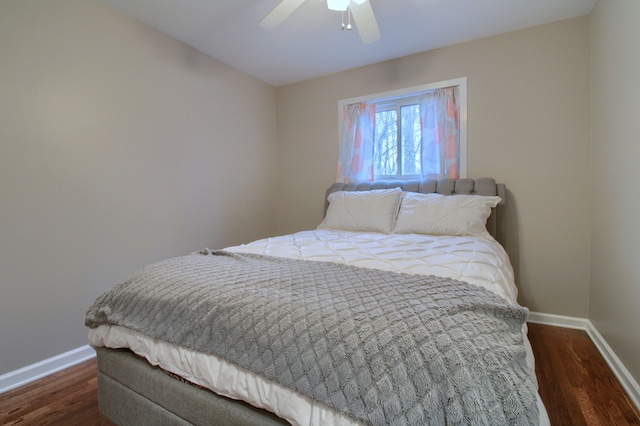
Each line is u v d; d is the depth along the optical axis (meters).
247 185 3.22
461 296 0.90
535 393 0.64
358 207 2.54
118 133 2.11
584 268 2.24
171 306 1.08
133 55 2.19
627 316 1.58
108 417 1.29
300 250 1.66
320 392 0.73
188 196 2.60
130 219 2.19
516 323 0.84
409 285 1.00
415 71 2.76
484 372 0.62
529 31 2.34
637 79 1.45
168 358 1.07
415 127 2.87
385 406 0.65
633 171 1.50
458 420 0.58
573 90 2.22
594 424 1.33
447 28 2.35
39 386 1.68
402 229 2.29
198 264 1.35
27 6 1.69
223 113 2.92
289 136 3.52
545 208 2.34
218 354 0.94
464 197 2.25
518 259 2.43
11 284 1.67
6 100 1.63
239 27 2.31
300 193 3.48
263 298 0.95
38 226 1.76
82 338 1.96
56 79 1.81
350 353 0.72
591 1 2.02
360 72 3.04
